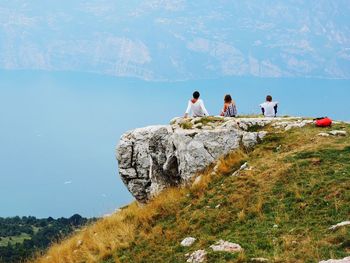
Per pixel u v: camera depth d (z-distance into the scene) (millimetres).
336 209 14820
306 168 18328
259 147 22234
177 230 17859
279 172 18609
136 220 21031
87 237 22703
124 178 25578
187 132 23344
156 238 18094
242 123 24141
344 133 21406
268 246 13875
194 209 19016
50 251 23969
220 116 25859
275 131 23312
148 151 25016
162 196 22469
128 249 18359
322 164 18359
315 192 16359
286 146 21375
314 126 23141
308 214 15188
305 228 14250
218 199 18688
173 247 16547
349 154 18797
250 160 21281
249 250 13891
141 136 25359
